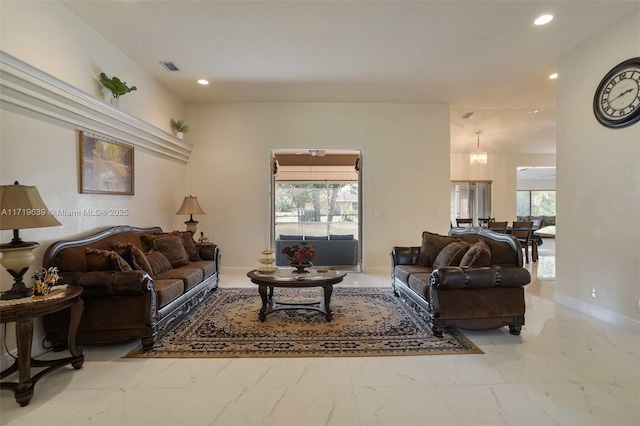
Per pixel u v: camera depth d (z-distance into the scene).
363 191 5.91
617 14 3.06
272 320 3.42
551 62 4.10
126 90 3.55
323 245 6.26
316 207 9.34
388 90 5.17
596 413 1.86
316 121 5.83
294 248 3.67
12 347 2.41
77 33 3.14
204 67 4.29
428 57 3.98
